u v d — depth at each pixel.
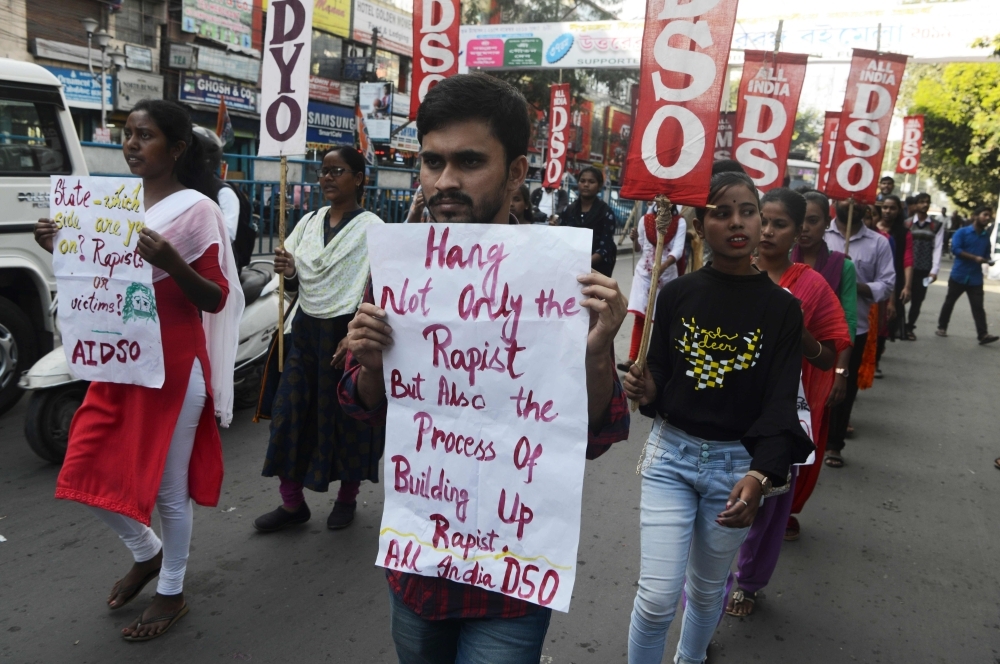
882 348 8.07
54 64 14.62
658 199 2.55
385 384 1.66
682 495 2.33
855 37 14.77
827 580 3.55
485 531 1.58
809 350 2.90
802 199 3.02
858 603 3.35
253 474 4.38
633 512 4.09
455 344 1.58
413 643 1.67
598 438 1.63
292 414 3.56
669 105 2.61
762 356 2.25
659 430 2.43
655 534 2.30
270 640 2.81
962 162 25.66
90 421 2.70
